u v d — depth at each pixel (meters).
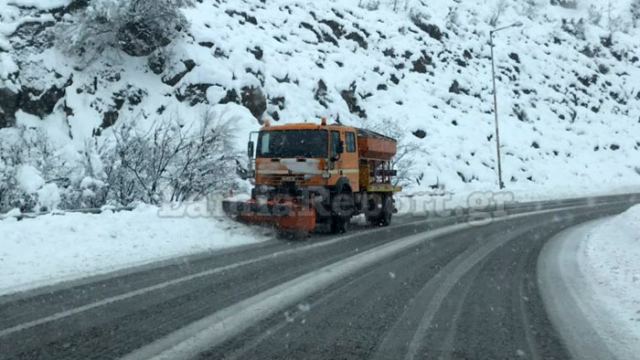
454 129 37.00
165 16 24.80
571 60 55.28
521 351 5.45
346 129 15.77
